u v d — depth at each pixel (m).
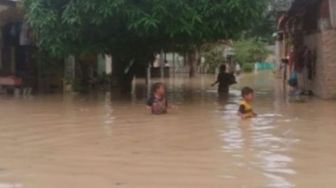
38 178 8.31
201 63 60.75
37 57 27.33
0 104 20.36
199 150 10.47
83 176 8.41
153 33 21.00
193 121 15.00
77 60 30.44
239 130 13.19
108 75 35.94
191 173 8.53
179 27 20.16
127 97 23.77
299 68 28.78
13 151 10.54
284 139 11.77
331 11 22.03
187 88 31.70
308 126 13.88
